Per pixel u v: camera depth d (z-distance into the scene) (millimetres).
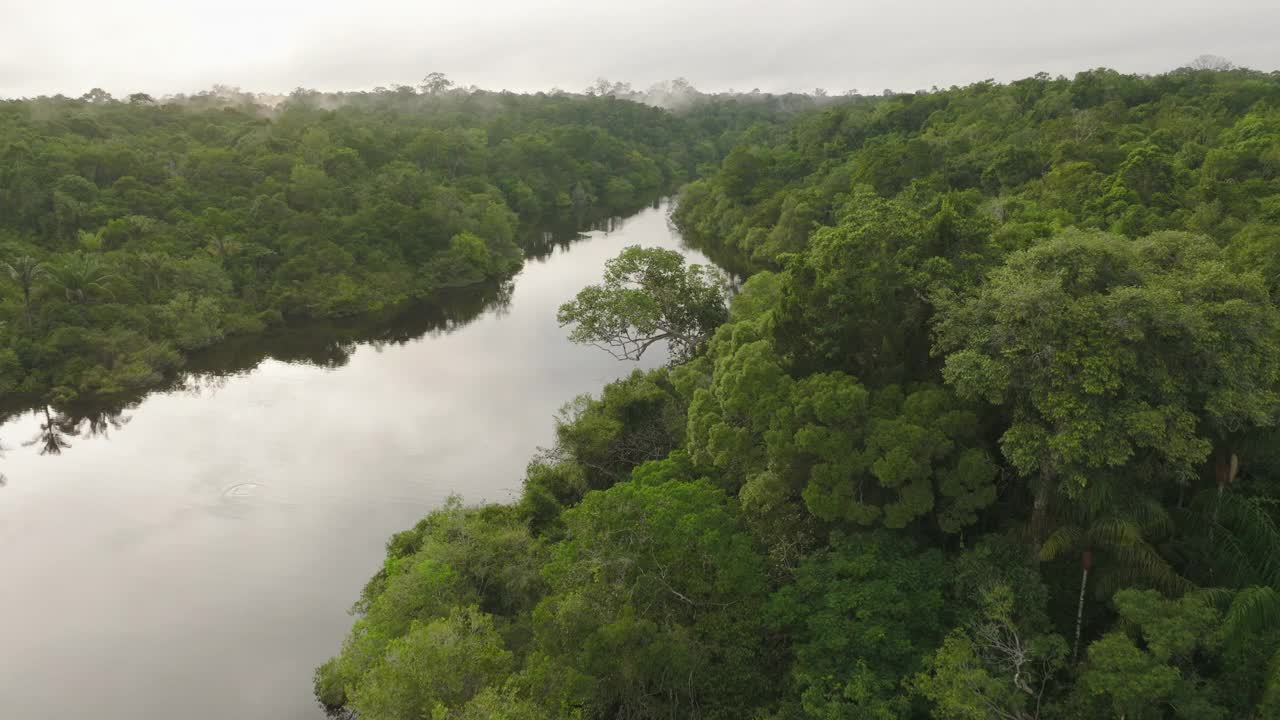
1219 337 19016
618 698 23422
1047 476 21125
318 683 28969
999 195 77625
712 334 53812
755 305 42750
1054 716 18344
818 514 22906
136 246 79438
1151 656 17562
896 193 85375
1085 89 118000
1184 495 22562
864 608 20656
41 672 30328
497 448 49219
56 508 43250
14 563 37812
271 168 113000
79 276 67250
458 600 27141
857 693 18953
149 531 40750
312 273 86562
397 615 26484
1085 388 18766
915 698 19922
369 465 47281
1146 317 19234
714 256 106562
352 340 76688
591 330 52375
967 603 21172
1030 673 18766
